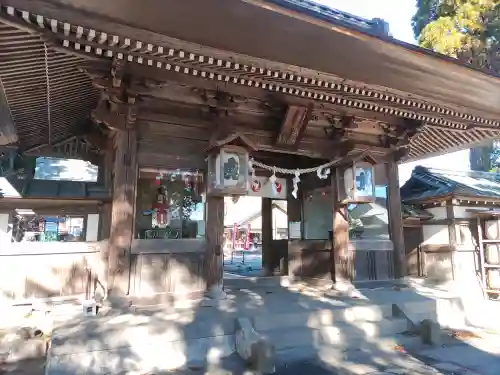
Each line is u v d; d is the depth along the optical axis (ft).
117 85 19.35
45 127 27.76
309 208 33.63
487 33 47.32
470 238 35.55
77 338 15.65
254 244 114.01
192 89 22.53
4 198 25.40
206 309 20.65
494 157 68.90
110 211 26.99
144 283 20.65
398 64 22.00
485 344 20.54
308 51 19.36
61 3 13.44
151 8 14.88
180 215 23.02
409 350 19.25
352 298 24.82
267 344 16.53
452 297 25.67
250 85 21.48
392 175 30.66
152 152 21.98
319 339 19.52
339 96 23.52
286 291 27.99
